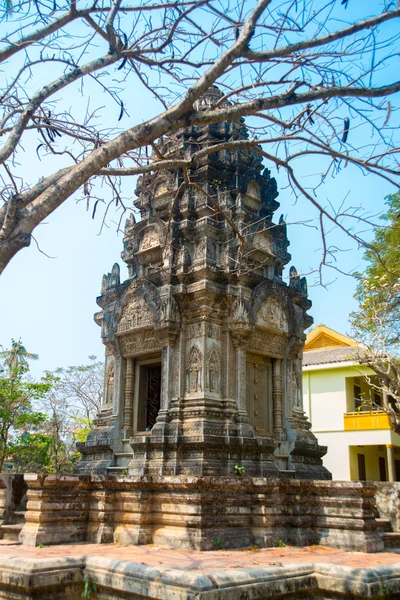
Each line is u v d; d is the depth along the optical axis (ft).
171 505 34.53
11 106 28.27
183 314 46.73
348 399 106.32
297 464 48.06
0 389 95.81
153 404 51.57
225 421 43.60
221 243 48.98
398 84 24.25
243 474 41.24
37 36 22.84
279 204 56.49
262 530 35.09
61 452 140.77
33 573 24.80
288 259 54.75
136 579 23.70
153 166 25.89
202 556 29.73
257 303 47.91
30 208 19.98
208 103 55.26
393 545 37.50
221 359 45.83
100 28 24.63
